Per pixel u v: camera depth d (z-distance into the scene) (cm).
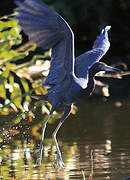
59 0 2702
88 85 908
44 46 861
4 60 1248
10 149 1281
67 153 1238
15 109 1244
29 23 839
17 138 1421
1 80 1232
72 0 2716
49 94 918
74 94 902
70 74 886
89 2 2762
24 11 834
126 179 979
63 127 1630
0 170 1079
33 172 1060
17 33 1252
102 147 1296
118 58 2852
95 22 2830
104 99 2238
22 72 1266
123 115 1808
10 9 2855
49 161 1155
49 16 842
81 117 1803
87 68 910
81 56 921
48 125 1662
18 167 1102
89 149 1280
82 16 2766
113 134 1469
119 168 1085
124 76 2497
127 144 1323
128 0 2850
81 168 1091
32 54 2219
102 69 908
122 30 2911
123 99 2230
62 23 847
